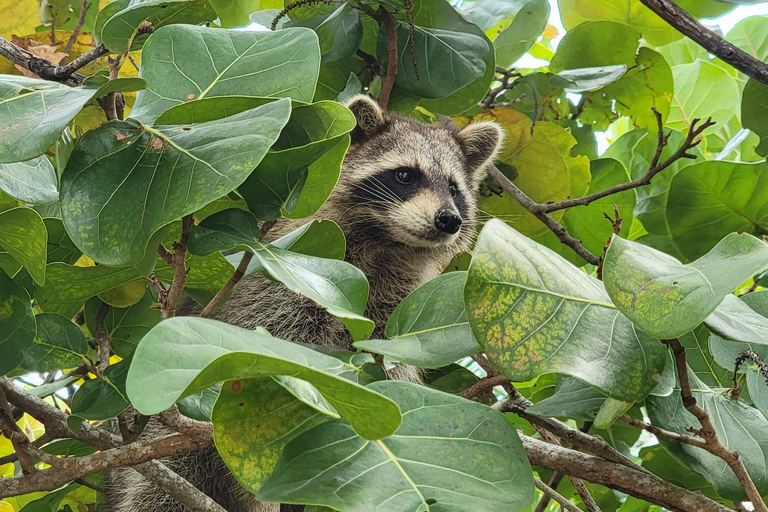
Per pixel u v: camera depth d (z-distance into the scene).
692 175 3.83
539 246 2.30
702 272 1.98
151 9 2.86
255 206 2.25
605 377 1.99
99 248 1.94
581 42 4.58
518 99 4.65
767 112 3.78
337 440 1.94
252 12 4.30
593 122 4.88
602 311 2.12
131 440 2.70
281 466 1.88
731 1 3.69
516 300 2.05
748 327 2.20
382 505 1.76
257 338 1.86
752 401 2.96
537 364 1.99
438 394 2.07
